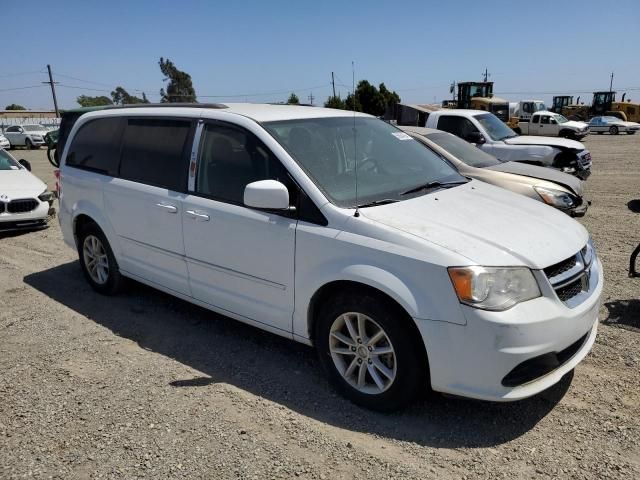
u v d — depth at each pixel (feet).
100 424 10.77
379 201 11.68
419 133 27.68
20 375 12.84
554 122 94.84
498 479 8.96
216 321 15.79
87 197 17.40
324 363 11.66
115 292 17.79
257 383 12.22
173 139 14.73
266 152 12.43
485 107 109.81
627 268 19.22
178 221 14.06
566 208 23.06
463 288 9.45
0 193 26.86
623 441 9.79
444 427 10.41
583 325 10.29
